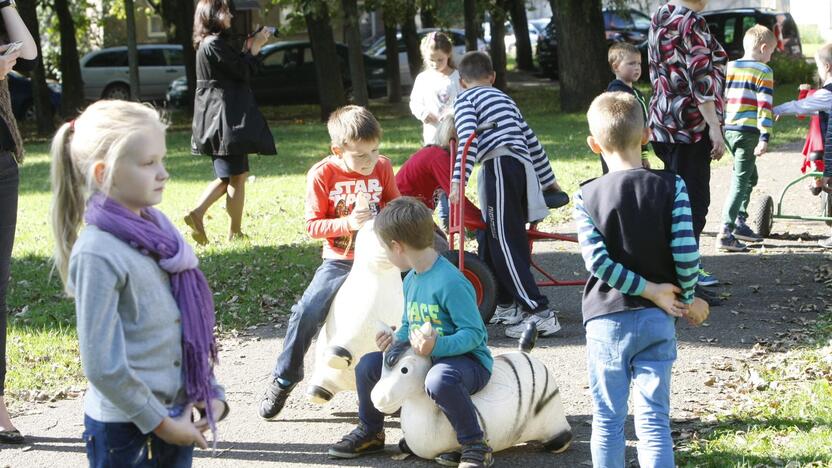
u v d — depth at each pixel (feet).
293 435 16.06
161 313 9.37
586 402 17.11
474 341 13.30
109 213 9.20
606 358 12.44
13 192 15.96
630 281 12.10
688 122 22.30
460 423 13.44
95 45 130.82
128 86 99.81
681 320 21.74
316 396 15.60
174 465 9.95
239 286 26.16
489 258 21.53
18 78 89.81
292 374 15.90
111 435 9.39
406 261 13.52
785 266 26.27
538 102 83.30
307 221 15.99
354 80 76.13
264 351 20.97
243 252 30.04
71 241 9.63
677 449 14.43
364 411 14.79
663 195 12.23
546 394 14.42
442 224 28.63
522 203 20.84
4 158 15.78
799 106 26.99
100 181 9.20
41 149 66.33
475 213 21.36
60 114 90.79
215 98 30.14
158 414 9.15
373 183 16.22
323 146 59.67
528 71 112.68
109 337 8.96
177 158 56.65
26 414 17.40
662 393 12.29
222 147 30.22
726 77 27.61
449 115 22.86
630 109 12.66
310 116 83.46
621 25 97.96
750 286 24.44
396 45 88.84
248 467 14.79
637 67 23.91
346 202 16.07
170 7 100.78
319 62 78.18
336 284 15.60
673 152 22.66
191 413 9.77
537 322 20.75
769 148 48.24
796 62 89.15
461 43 105.19
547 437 14.61
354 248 15.94
